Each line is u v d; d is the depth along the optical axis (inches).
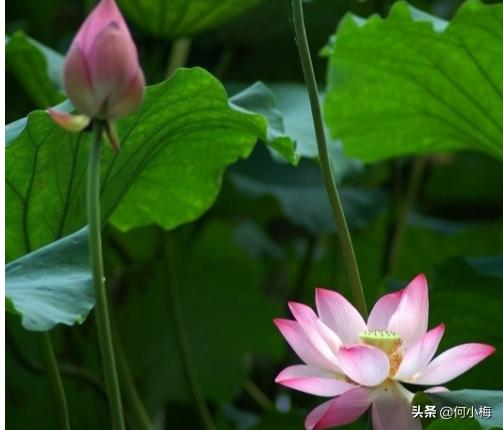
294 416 122.5
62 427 99.0
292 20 103.1
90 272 94.0
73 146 99.7
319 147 95.0
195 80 98.3
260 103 105.9
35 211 100.9
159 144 102.5
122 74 86.7
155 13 118.9
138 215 109.7
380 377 88.0
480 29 109.7
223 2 118.0
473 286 110.3
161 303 138.5
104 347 87.8
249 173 141.3
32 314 89.6
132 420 119.9
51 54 122.5
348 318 90.5
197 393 122.4
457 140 119.6
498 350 109.2
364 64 116.7
